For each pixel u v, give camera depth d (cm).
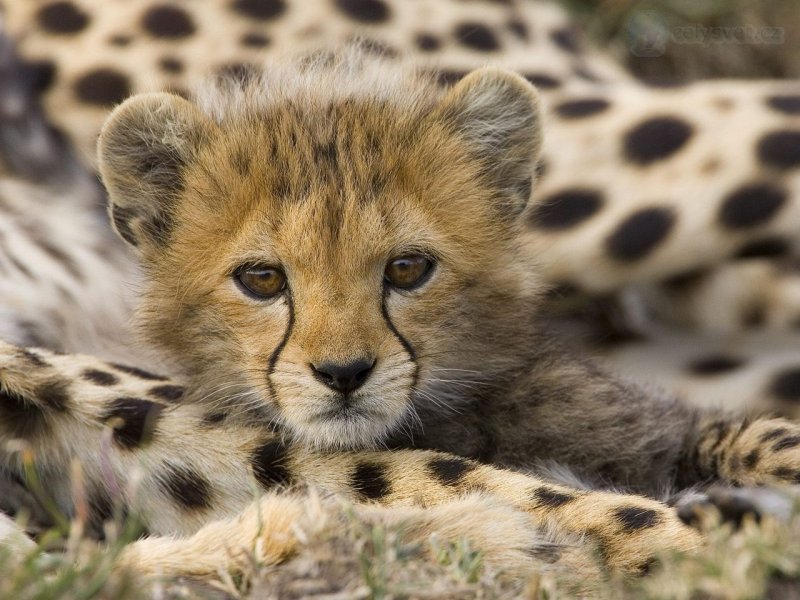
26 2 1075
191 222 761
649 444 788
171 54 1054
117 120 791
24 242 984
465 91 799
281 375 725
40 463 771
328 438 726
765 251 995
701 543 614
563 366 811
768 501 593
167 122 781
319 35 1088
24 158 1033
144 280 809
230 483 747
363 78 839
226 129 785
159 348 799
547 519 652
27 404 766
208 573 605
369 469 720
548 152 1003
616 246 986
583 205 995
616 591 580
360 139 755
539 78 1084
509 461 793
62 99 1047
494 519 631
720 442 791
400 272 735
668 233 983
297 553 599
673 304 1025
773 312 993
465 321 771
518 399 793
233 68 1048
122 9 1070
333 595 553
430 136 775
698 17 1416
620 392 815
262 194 732
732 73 1426
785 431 780
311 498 631
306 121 768
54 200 1022
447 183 762
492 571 602
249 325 739
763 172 976
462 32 1129
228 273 740
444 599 556
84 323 989
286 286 727
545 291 888
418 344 746
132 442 758
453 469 709
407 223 733
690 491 730
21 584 536
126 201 802
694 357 1015
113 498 750
